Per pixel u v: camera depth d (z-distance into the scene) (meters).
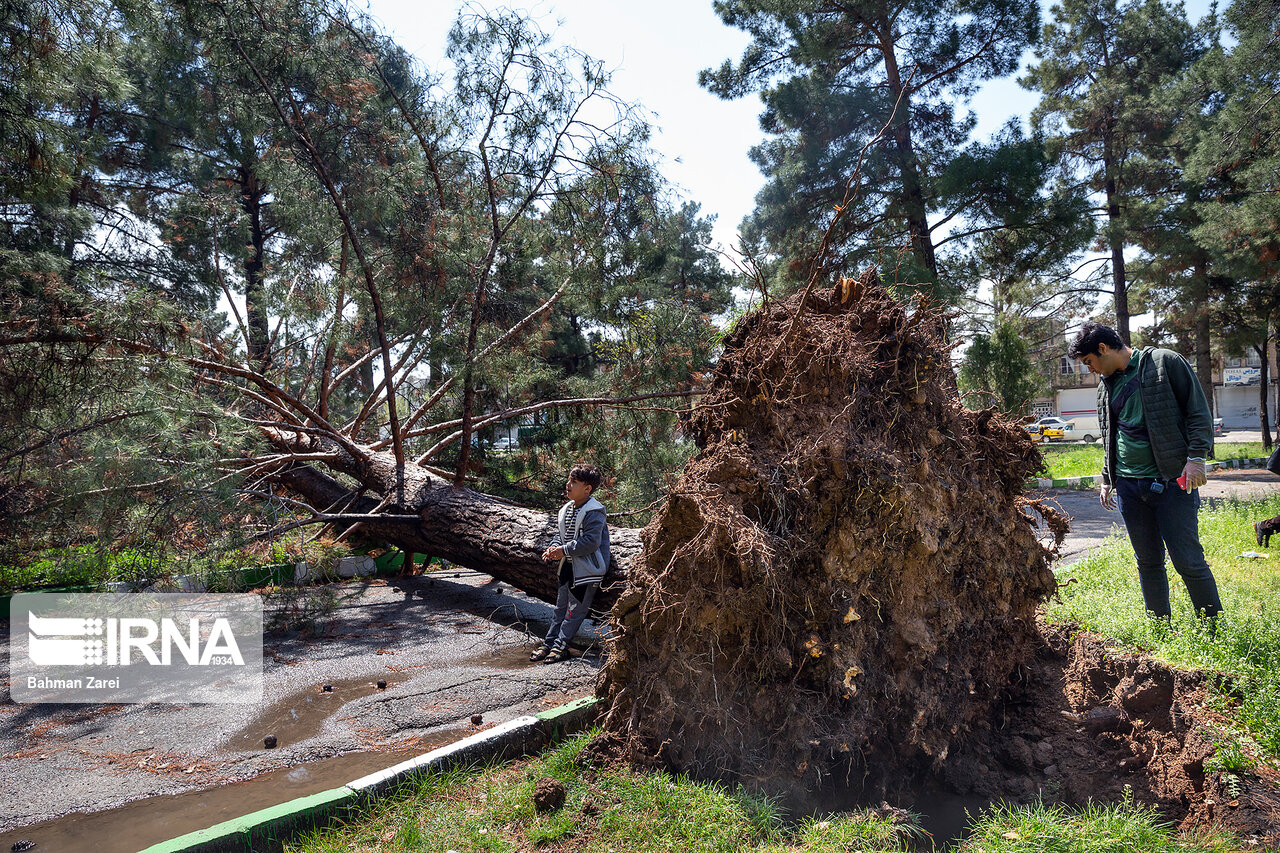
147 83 11.76
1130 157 22.72
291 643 5.93
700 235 19.34
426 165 7.90
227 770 3.68
